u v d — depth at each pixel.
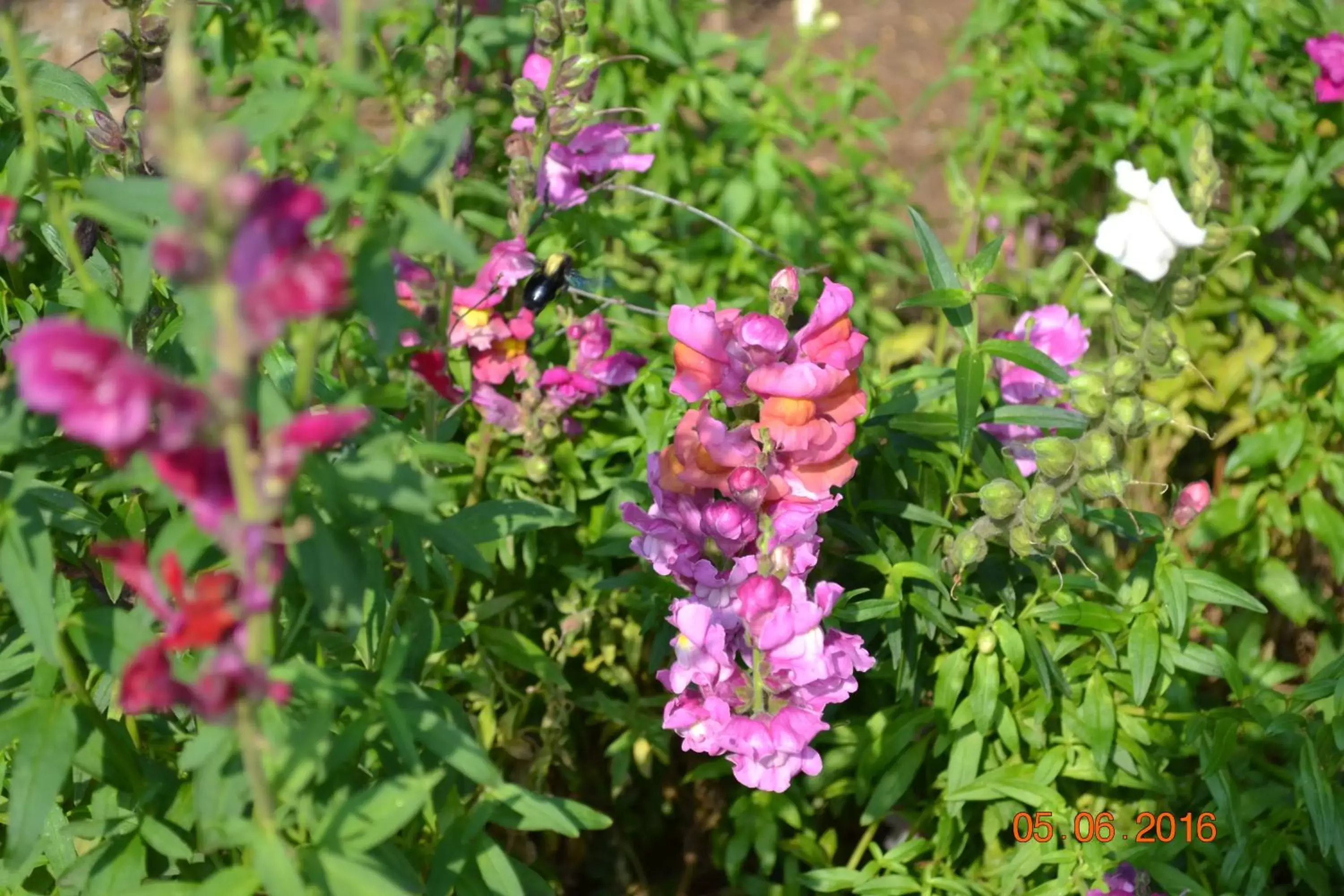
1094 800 3.25
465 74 3.88
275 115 1.80
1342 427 3.96
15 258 2.14
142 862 2.19
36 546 2.07
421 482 1.87
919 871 3.31
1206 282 4.43
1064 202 5.12
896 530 3.35
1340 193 4.46
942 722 3.11
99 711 2.38
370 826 1.97
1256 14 4.28
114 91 2.77
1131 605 3.06
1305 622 4.14
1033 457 3.15
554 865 3.73
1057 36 4.92
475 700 3.34
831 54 7.11
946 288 2.86
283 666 1.94
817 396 2.50
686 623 2.43
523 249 3.00
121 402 1.43
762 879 3.35
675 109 4.59
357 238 1.85
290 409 1.82
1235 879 3.00
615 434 3.59
